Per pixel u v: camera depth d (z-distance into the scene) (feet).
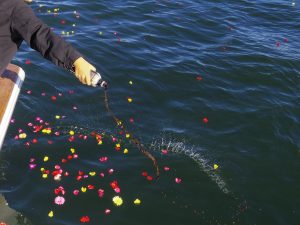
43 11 29.60
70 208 15.03
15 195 15.21
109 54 25.58
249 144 19.94
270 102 23.32
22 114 19.45
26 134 18.34
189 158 18.47
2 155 16.93
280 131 21.11
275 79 25.71
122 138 19.11
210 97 23.13
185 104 22.24
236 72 25.90
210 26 32.07
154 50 27.09
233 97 23.41
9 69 13.88
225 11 35.35
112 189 16.12
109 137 19.03
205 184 17.15
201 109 22.00
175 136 19.79
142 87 23.07
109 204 15.43
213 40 29.91
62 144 18.10
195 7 34.96
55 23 28.37
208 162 18.40
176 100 22.47
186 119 21.13
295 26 34.53
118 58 25.34
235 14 35.17
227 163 18.52
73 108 20.58
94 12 30.89
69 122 19.58
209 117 21.50
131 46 26.99
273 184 17.66
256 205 16.46
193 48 28.27
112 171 17.03
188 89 23.54
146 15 31.89
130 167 17.40
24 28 6.48
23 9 6.54
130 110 21.12
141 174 17.12
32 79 22.09
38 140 18.07
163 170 17.54
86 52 25.39
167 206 15.79
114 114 20.62
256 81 25.32
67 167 16.89
